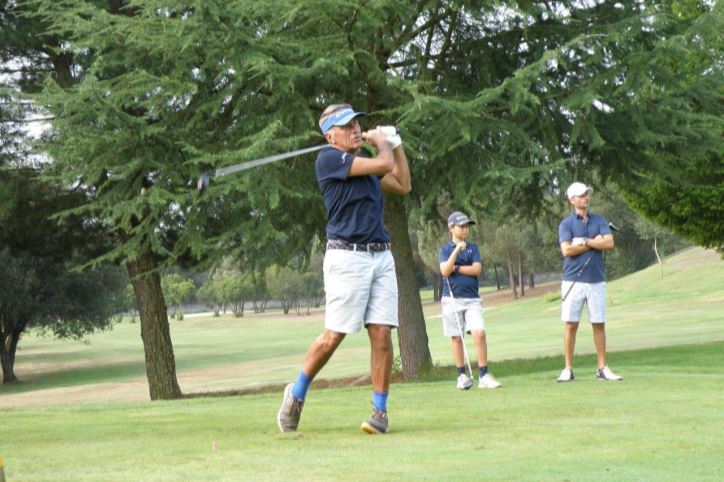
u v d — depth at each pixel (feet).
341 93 65.77
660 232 284.20
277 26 60.13
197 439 24.29
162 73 64.80
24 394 136.26
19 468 19.93
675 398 31.76
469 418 27.12
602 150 68.64
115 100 61.41
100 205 67.51
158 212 66.23
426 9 64.23
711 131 69.21
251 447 22.22
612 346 101.19
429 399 33.78
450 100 60.90
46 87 60.70
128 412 34.55
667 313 183.52
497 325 212.02
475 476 17.46
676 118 66.49
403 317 77.71
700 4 91.56
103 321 200.75
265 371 144.97
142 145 64.23
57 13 62.95
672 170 76.33
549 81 64.64
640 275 279.69
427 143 61.82
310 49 59.41
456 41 73.31
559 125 68.44
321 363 24.99
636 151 70.85
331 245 24.68
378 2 56.75
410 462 19.27
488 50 72.13
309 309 526.98
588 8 70.18
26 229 90.68
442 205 74.38
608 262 351.46
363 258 24.47
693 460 19.20
